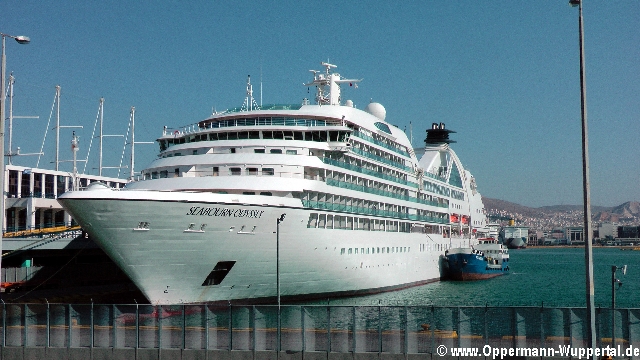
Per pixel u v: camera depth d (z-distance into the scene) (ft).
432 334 98.99
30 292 191.72
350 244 209.97
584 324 99.50
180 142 205.67
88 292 210.18
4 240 190.39
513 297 259.80
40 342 107.86
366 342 102.12
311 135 199.11
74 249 206.49
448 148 354.74
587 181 85.92
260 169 183.42
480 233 405.59
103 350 103.76
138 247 152.25
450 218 331.98
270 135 193.98
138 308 110.01
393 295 241.96
